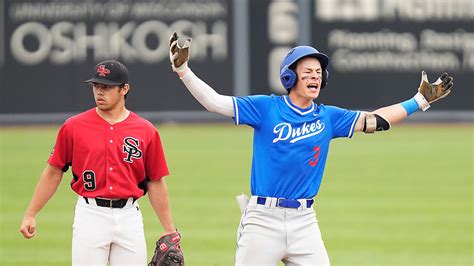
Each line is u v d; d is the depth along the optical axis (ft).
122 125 82.69
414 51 320.09
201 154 252.21
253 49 320.70
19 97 318.24
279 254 80.64
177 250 84.58
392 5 319.88
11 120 318.86
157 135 84.02
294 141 80.38
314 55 80.48
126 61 318.24
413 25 320.09
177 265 84.48
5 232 149.38
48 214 166.81
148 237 144.15
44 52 317.63
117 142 82.12
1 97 318.04
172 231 85.46
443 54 321.32
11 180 206.08
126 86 82.69
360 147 274.36
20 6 317.01
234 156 247.91
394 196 187.83
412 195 188.85
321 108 82.23
